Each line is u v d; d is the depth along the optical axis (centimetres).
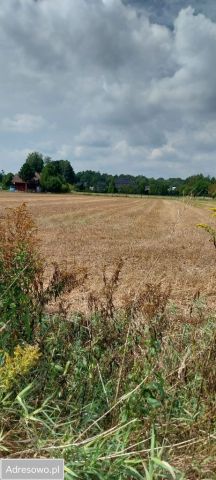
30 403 328
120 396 326
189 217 3359
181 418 316
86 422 315
